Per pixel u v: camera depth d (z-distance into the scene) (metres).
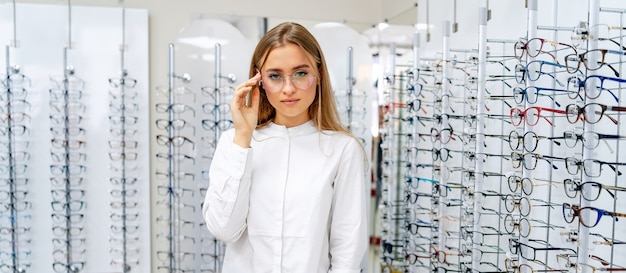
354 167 1.26
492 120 1.82
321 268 1.23
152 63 2.76
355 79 2.79
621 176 1.26
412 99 2.14
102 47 2.65
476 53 1.83
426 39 2.45
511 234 1.48
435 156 1.94
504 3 1.79
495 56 1.67
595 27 1.15
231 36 2.77
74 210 2.66
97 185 2.69
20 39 2.56
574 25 1.44
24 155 2.58
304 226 1.19
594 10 1.16
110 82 2.66
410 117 2.17
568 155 1.44
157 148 2.78
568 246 1.32
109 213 2.71
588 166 1.17
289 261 1.19
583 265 1.18
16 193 2.57
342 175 1.25
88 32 2.64
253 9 2.85
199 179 2.74
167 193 2.74
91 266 2.70
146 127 2.72
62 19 2.61
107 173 2.70
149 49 2.74
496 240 1.80
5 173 2.54
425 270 2.28
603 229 1.32
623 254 1.24
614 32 1.28
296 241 1.19
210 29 2.75
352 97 2.79
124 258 2.71
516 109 1.42
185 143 2.73
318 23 2.83
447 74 1.83
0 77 2.53
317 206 1.19
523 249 1.38
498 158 1.79
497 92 1.80
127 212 2.73
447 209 1.95
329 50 2.77
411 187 2.13
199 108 2.73
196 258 2.76
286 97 1.16
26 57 2.57
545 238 1.55
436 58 2.17
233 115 1.19
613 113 1.26
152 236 2.80
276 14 2.88
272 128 1.30
